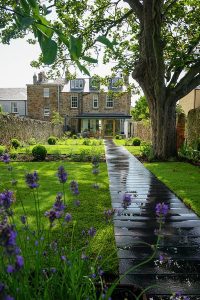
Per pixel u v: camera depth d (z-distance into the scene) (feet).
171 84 41.55
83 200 17.60
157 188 22.12
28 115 120.47
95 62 4.21
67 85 124.47
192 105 76.95
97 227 12.71
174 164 36.70
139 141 72.33
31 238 7.43
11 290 4.84
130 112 124.98
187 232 12.69
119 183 24.04
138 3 39.17
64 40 4.17
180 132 45.91
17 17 4.30
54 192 19.65
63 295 5.45
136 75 40.65
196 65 39.60
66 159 42.47
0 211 5.41
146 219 14.43
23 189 20.29
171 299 6.21
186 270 9.17
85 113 120.47
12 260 4.20
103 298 5.09
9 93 134.41
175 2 39.32
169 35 44.39
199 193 19.98
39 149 41.70
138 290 6.50
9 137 58.54
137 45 49.32
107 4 45.50
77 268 5.73
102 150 57.62
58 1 39.45
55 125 104.53
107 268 8.53
